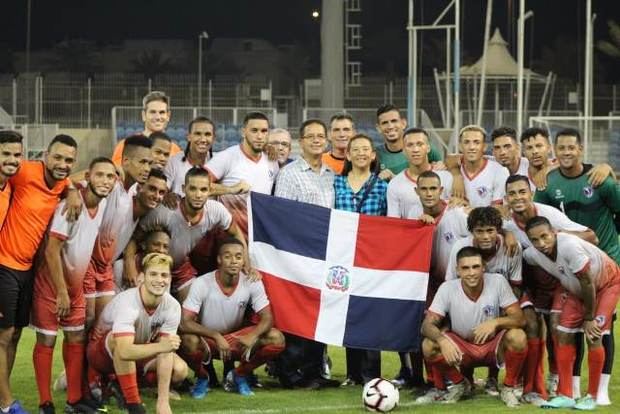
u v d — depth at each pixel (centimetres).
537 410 798
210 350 845
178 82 3556
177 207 841
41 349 764
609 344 834
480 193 918
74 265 761
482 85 2975
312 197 904
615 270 825
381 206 911
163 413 743
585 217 874
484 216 816
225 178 923
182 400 835
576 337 850
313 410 800
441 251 881
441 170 934
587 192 870
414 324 883
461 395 838
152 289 748
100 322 774
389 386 796
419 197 876
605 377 833
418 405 821
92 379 822
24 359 1041
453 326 838
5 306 739
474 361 830
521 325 816
